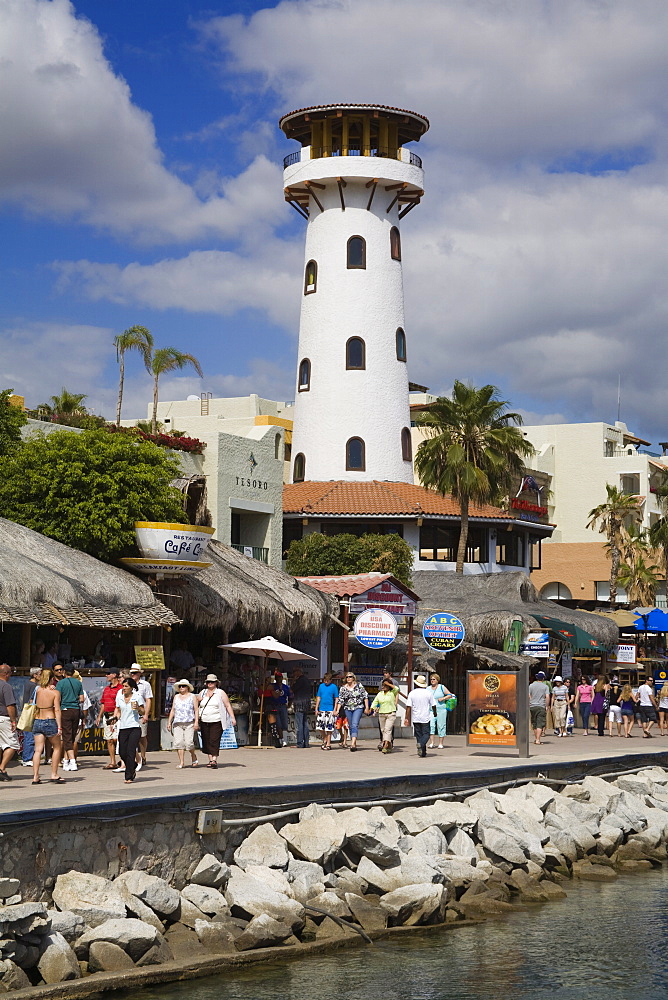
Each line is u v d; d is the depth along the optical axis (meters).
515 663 41.03
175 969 15.55
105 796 17.77
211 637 36.72
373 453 62.75
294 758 27.66
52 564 27.61
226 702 24.62
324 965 16.64
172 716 24.73
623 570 81.19
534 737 37.94
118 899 16.11
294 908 17.86
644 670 54.16
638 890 22.56
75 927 15.40
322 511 59.88
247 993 15.14
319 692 31.89
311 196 64.19
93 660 29.22
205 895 17.56
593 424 93.31
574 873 24.08
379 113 62.22
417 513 60.16
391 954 17.34
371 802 21.91
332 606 34.81
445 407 59.28
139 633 29.72
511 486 60.97
